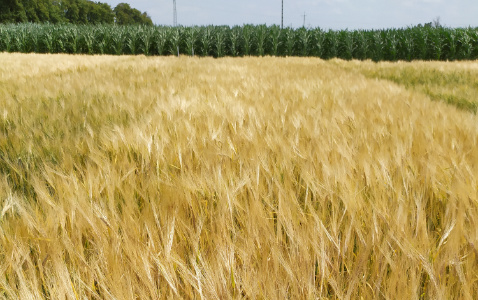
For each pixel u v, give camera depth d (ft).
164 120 9.62
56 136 8.36
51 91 16.61
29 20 202.08
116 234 3.83
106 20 299.99
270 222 4.54
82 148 7.40
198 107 11.90
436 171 5.74
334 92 17.51
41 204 4.71
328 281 3.48
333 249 3.99
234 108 11.19
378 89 19.21
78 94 15.84
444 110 12.14
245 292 3.45
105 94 16.26
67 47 92.17
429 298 3.35
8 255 3.52
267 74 30.73
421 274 3.68
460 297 3.19
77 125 9.68
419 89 26.27
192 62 50.44
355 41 83.46
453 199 4.66
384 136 8.25
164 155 6.67
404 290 3.26
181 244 4.03
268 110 11.62
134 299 3.13
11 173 6.38
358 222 4.19
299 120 9.58
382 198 4.94
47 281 3.28
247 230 4.08
